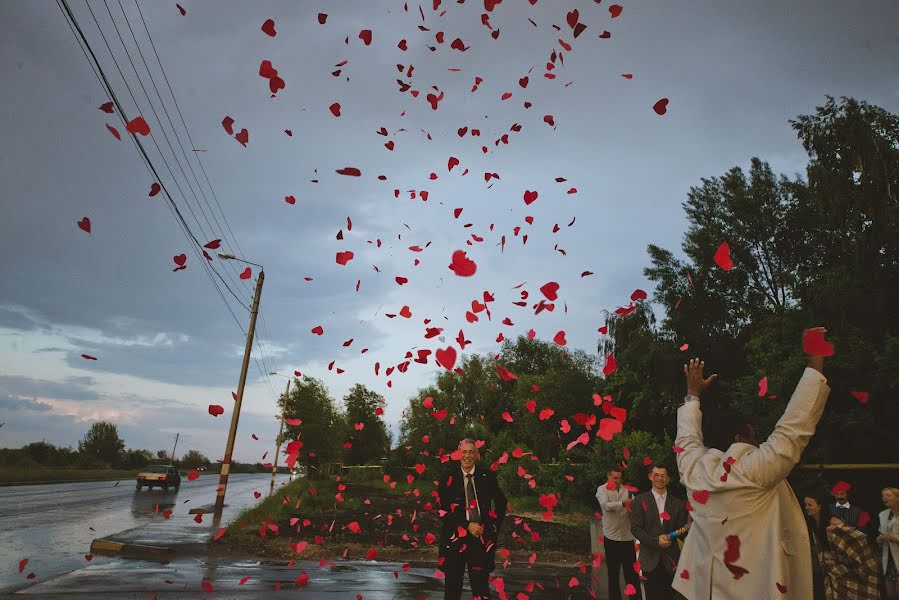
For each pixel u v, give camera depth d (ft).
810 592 7.23
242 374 64.69
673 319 88.99
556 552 41.06
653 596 18.21
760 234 96.48
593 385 103.65
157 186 20.22
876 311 55.72
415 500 89.56
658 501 18.98
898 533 20.20
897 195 61.72
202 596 22.18
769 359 59.16
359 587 25.79
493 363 159.12
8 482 116.78
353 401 176.55
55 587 23.20
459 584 17.33
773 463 7.31
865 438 44.93
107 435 253.03
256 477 277.03
